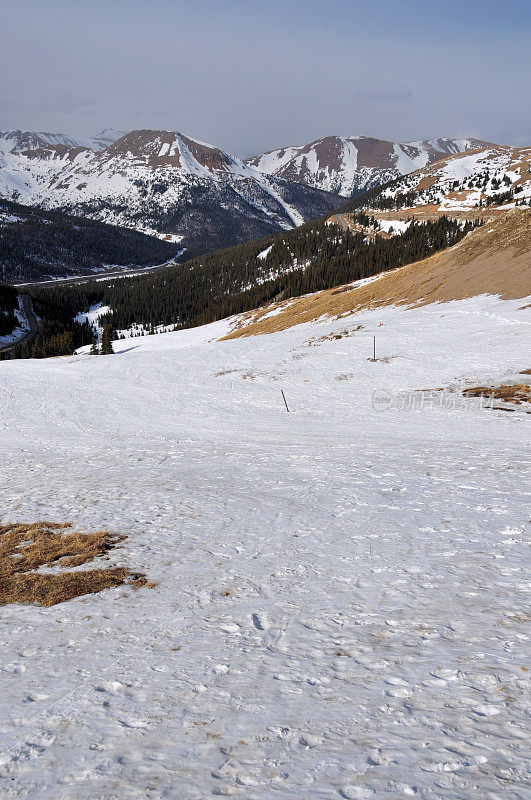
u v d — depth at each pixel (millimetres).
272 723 4582
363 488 15211
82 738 4578
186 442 28875
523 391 31266
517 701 4613
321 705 4832
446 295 61250
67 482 19562
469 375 36094
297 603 7590
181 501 15211
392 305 67562
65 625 7418
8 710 5156
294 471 18891
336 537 10812
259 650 6152
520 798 3398
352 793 3586
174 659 6070
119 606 8023
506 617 6461
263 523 12352
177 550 10758
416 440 24297
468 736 4172
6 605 8461
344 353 47812
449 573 8234
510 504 12180
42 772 4129
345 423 31000
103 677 5746
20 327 195250
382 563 9000
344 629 6574
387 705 4738
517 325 44156
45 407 44156
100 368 59875
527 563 8375
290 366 47688
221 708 4906
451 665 5375
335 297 90312
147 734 4566
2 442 33125
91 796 3781
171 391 46094
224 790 3740
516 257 59375
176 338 126000
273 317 100750
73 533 12383
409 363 41750
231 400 41156
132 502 15477
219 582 8758
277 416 35281
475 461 18156
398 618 6762
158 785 3854
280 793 3652
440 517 11602
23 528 13195
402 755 3990
